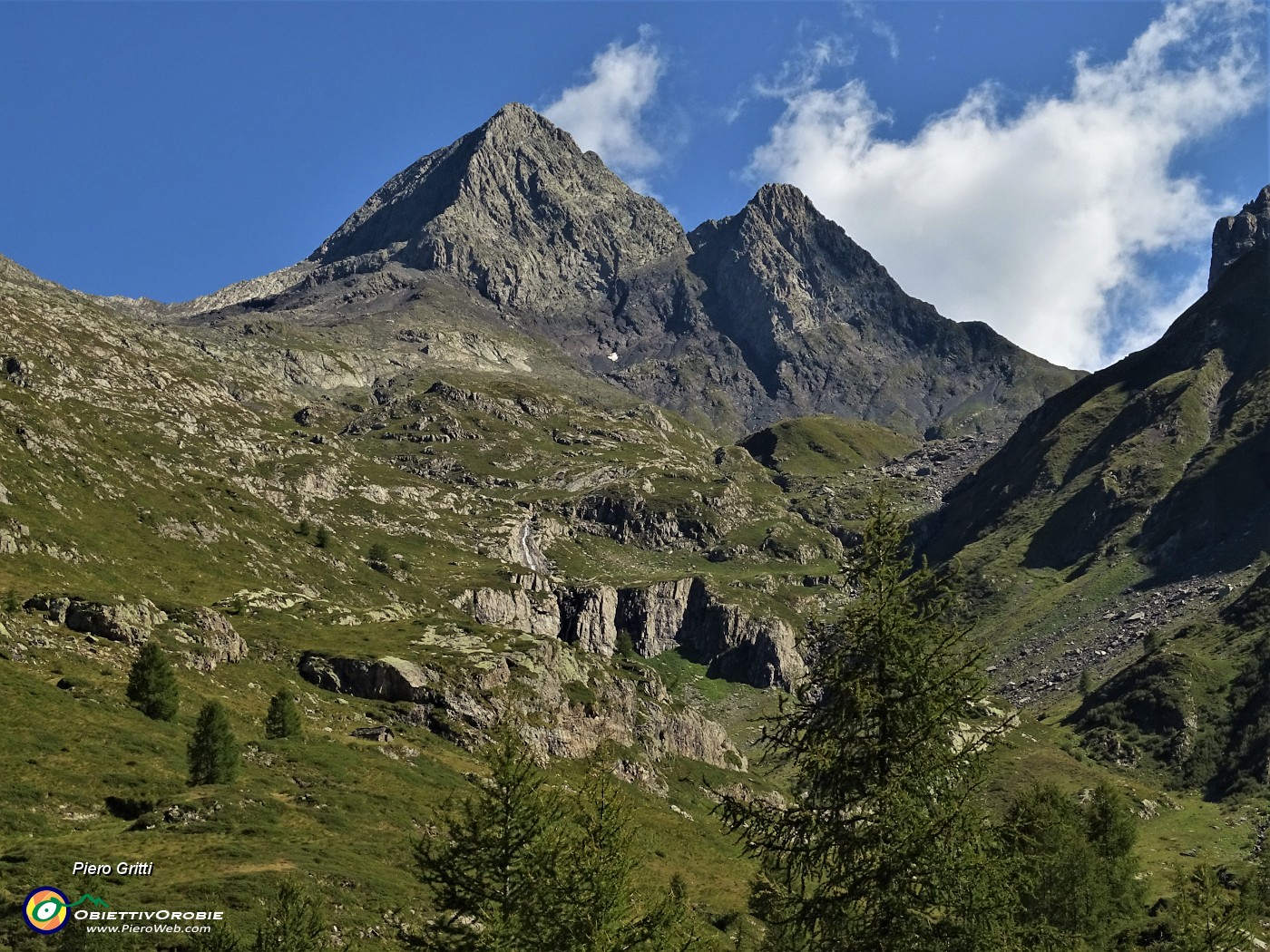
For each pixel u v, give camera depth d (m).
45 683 102.62
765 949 37.84
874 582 32.53
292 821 82.50
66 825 74.62
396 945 62.25
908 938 29.16
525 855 34.91
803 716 32.12
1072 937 32.12
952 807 30.02
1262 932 78.25
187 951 52.22
